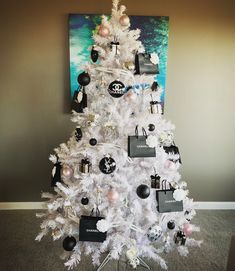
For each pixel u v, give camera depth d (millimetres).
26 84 2602
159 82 2594
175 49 2576
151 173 1756
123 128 1694
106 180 1713
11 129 2691
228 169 2861
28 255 2121
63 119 2684
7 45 2514
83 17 2436
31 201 2850
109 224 1636
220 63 2619
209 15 2523
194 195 2912
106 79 1676
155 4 2482
